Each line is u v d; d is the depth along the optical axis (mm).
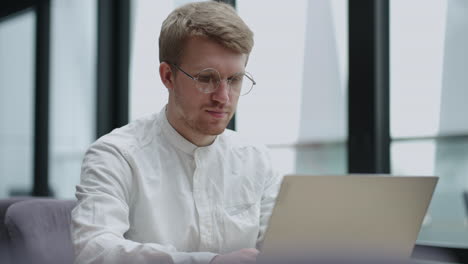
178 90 1189
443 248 2105
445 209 2193
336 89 2555
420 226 845
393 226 840
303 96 2672
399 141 2352
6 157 4254
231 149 1368
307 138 2652
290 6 2736
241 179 1340
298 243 813
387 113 2396
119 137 1278
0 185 4273
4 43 4309
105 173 1162
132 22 3625
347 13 2477
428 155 2266
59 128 3979
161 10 3391
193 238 1229
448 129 2209
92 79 3777
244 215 1305
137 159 1236
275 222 814
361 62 2404
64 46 3959
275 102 2770
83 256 978
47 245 1241
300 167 2678
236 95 1169
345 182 821
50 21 4043
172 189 1247
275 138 2764
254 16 2877
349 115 2445
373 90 2357
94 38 3764
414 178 836
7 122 4258
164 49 1211
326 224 818
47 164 4035
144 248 939
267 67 2814
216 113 1157
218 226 1255
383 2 2416
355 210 824
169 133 1278
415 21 2320
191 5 1202
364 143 2381
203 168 1281
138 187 1211
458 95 2184
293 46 2721
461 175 2164
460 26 2184
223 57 1130
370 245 825
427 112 2273
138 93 3559
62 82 3963
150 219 1197
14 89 4238
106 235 1002
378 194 831
